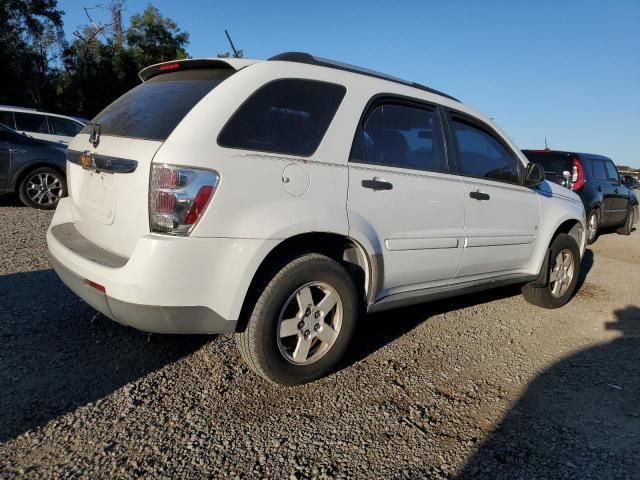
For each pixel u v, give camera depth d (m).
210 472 2.37
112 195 2.87
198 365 3.36
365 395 3.17
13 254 5.50
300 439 2.67
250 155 2.78
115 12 31.56
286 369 3.03
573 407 3.18
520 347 4.13
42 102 28.23
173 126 2.75
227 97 2.83
